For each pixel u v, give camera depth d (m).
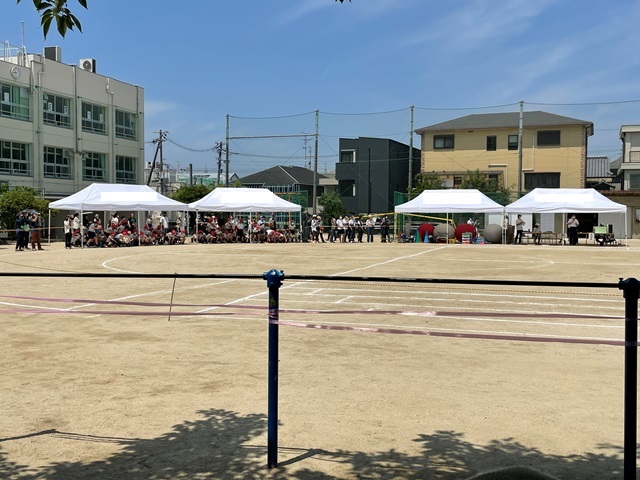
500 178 54.75
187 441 4.49
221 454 4.23
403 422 4.92
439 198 37.12
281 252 27.62
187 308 11.28
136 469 3.98
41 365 6.86
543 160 53.81
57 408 5.30
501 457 4.19
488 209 36.22
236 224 37.62
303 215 45.47
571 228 36.06
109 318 10.08
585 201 34.88
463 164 55.91
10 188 38.31
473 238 38.03
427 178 54.19
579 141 52.91
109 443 4.46
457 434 4.65
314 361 7.03
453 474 3.89
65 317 10.16
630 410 3.33
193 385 6.03
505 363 6.98
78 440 4.53
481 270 19.27
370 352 7.52
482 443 4.46
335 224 40.09
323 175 86.88
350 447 4.36
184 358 7.20
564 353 7.52
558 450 4.34
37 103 40.97
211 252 27.44
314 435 4.61
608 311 11.01
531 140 54.00
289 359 7.12
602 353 7.53
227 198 36.16
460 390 5.86
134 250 28.67
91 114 46.41
